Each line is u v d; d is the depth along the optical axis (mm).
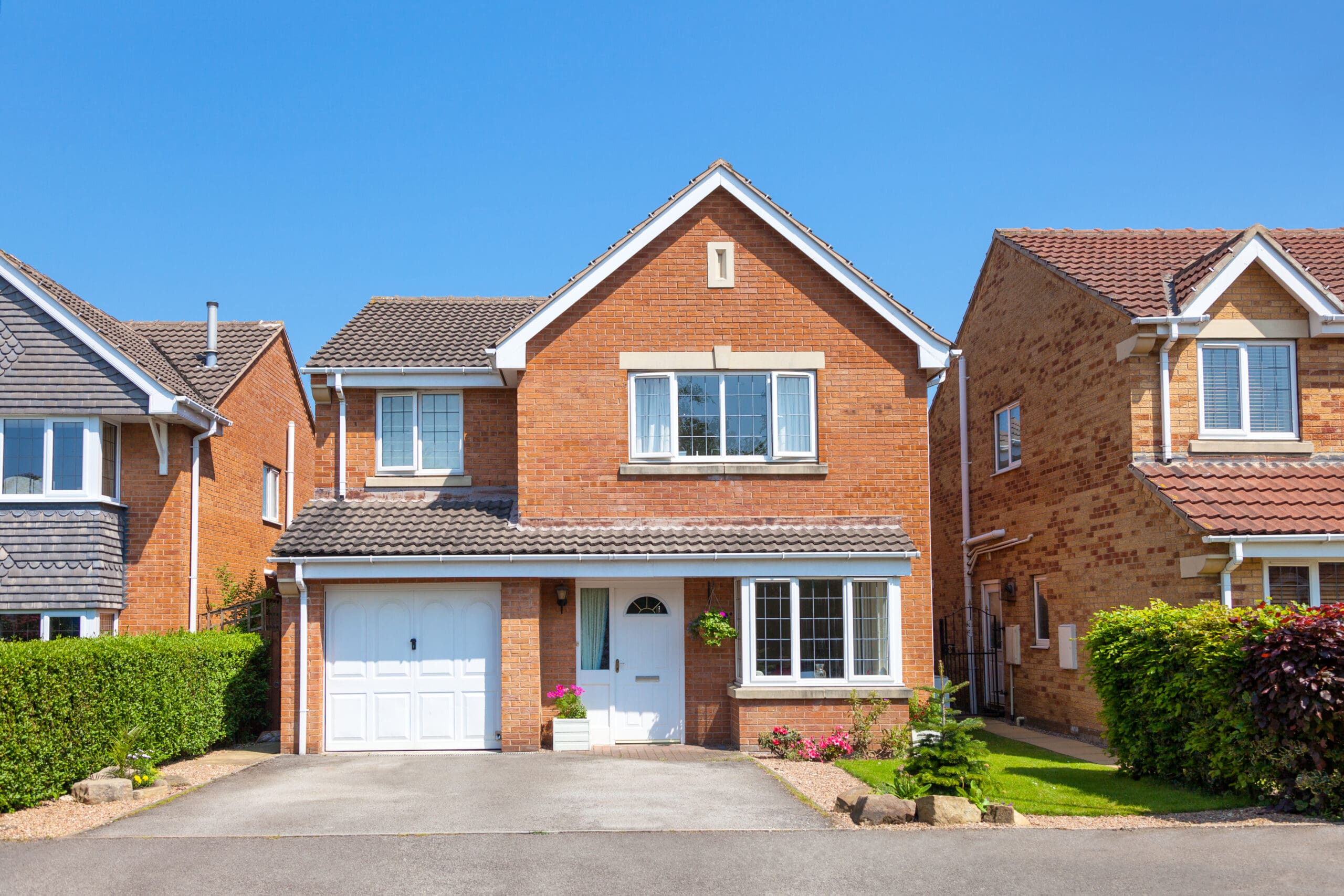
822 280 16281
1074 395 17656
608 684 15758
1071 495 17750
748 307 16188
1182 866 8570
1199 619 11516
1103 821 10203
